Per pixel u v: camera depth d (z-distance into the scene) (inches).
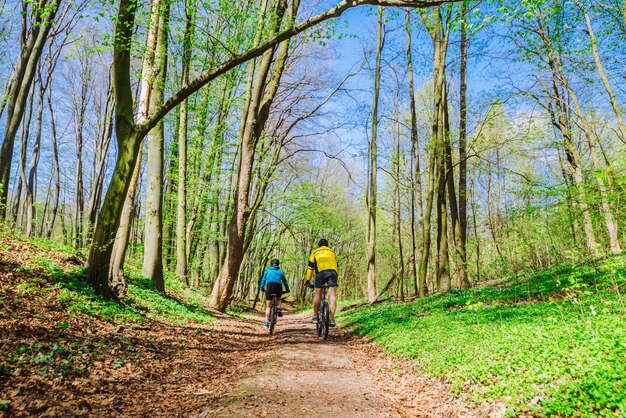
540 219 502.9
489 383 192.7
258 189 835.4
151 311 431.8
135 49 451.5
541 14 643.5
